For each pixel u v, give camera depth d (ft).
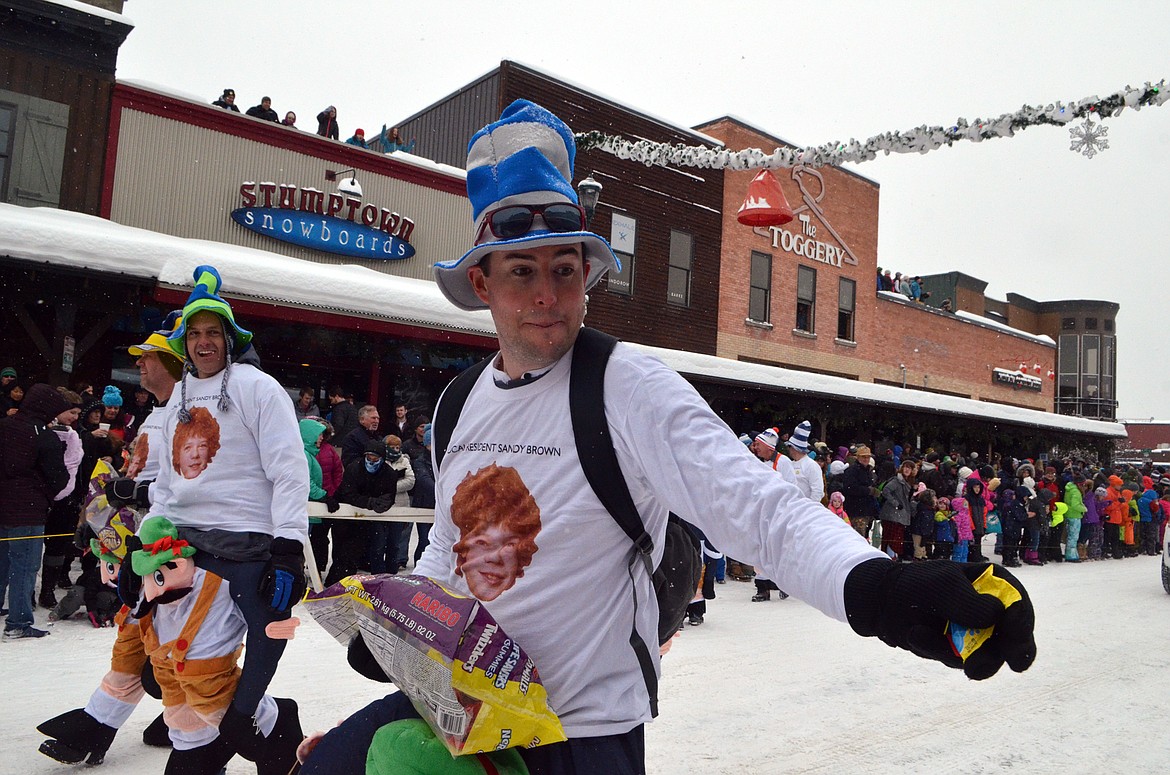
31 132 35.19
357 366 41.22
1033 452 82.17
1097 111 16.44
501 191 5.28
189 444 10.04
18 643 18.56
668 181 62.18
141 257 29.63
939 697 18.04
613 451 4.97
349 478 25.66
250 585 9.52
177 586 9.32
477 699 4.85
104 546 12.46
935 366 88.53
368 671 6.08
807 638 23.79
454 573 5.52
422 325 36.04
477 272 5.65
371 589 5.36
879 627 3.49
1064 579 40.37
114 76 37.04
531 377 5.30
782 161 20.72
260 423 9.90
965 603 3.17
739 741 14.64
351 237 43.47
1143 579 42.04
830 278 76.07
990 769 13.92
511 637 5.15
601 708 5.05
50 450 19.45
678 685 18.03
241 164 40.50
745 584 35.27
